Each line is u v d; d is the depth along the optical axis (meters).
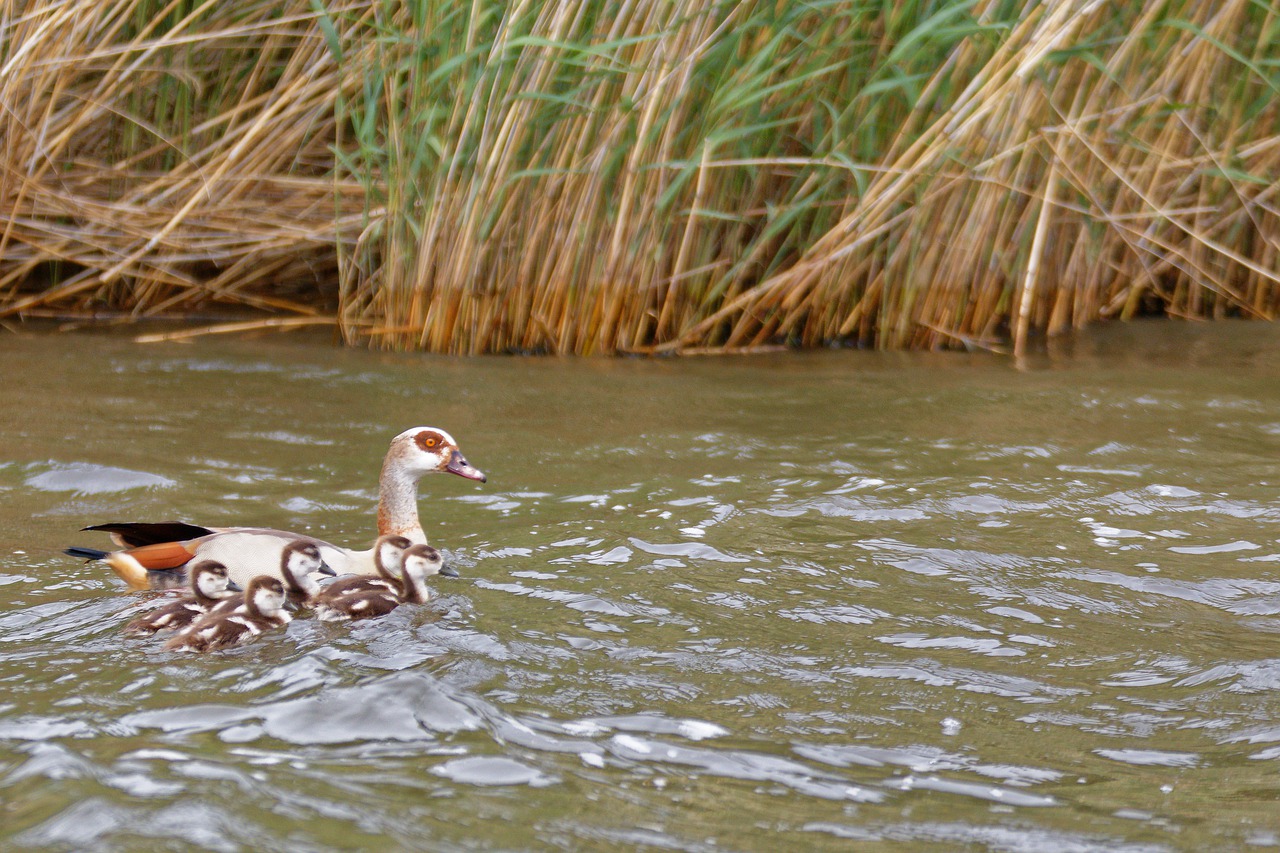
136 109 18.77
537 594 8.51
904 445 12.52
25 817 5.29
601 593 8.53
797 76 16.34
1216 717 6.82
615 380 15.49
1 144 17.62
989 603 8.52
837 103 17.20
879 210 16.34
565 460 11.98
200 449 11.99
